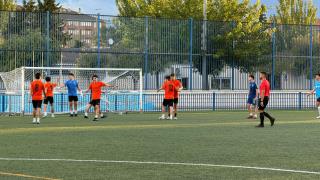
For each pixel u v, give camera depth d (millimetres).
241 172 12859
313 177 12219
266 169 13297
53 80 44281
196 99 47500
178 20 49531
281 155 15938
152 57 48625
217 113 41750
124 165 13906
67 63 46438
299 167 13656
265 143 19219
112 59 47812
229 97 48562
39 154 16047
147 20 48688
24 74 41625
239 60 50969
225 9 64438
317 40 53562
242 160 14883
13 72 41625
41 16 45844
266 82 27141
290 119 33938
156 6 66562
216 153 16359
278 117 36250
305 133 23328
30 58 45406
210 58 50188
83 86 45031
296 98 50000
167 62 49000
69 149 17312
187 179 11914
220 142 19531
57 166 13711
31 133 23297
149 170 13133
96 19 47406
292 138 21062
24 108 39188
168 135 22359
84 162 14406
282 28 52781
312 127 26828
